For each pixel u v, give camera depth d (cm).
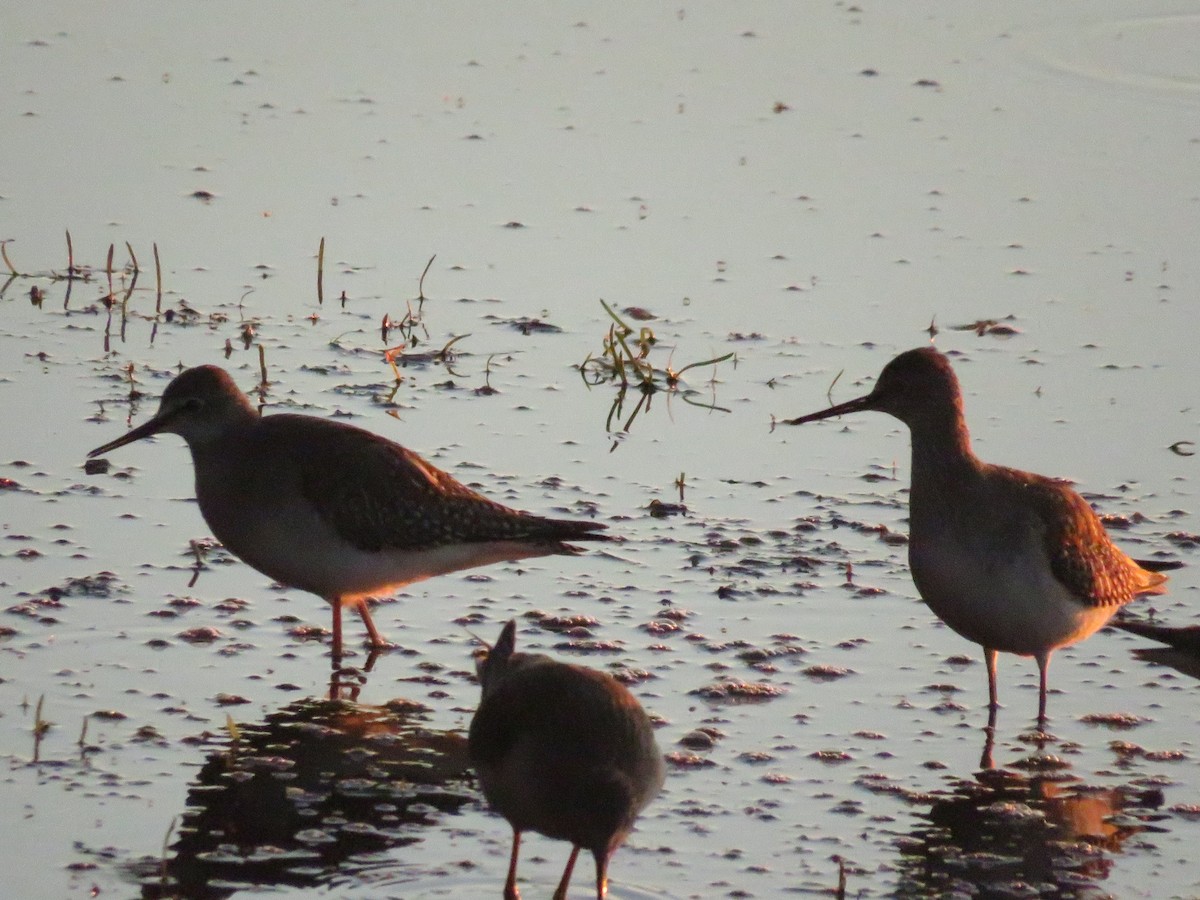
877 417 1509
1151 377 1534
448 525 1191
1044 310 1648
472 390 1512
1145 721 1104
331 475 1170
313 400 1467
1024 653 1120
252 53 2152
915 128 1989
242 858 920
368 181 1862
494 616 1211
